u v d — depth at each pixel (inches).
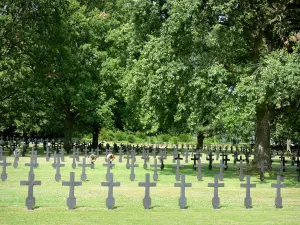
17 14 1648.6
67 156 1652.3
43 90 1786.4
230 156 1998.0
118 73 1926.7
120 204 622.8
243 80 968.9
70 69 1792.6
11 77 1716.3
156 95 1075.3
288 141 2513.5
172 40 1042.1
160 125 1279.5
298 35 1010.1
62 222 494.6
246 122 1711.4
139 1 1229.7
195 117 1051.3
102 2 2212.1
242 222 518.0
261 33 1091.9
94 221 504.4
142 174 1061.8
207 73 1008.2
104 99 1919.3
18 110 1953.7
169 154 2010.3
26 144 2038.6
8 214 535.2
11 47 1724.9
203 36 1051.3
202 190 792.3
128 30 1525.6
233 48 1073.5
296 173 1204.5
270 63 933.2
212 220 526.9
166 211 582.9
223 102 1091.9
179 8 1023.0
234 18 1037.2
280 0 1059.3
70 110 1998.0
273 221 527.5
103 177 960.9
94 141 2177.7
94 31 1977.1
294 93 949.8
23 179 885.2
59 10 1689.2
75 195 695.1
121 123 2255.2
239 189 821.2
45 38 1684.3
